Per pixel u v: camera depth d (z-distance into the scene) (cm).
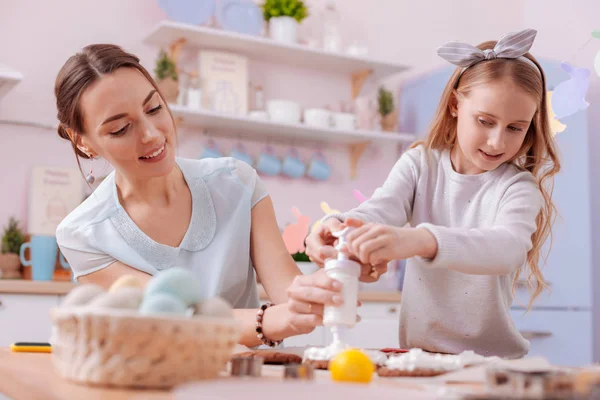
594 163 372
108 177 155
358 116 366
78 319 71
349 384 68
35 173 305
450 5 421
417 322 151
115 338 69
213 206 151
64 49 318
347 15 389
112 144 130
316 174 358
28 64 311
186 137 338
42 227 302
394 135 366
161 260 145
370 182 386
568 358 331
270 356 102
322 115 348
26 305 249
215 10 346
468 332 146
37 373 83
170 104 312
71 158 313
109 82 128
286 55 356
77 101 132
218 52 338
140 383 70
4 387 83
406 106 396
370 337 301
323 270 107
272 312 122
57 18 318
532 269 159
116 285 81
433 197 155
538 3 407
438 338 149
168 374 70
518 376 60
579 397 52
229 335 74
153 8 339
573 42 382
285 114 338
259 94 343
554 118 160
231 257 149
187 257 148
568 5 386
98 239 144
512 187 141
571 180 338
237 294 152
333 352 96
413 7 411
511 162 151
